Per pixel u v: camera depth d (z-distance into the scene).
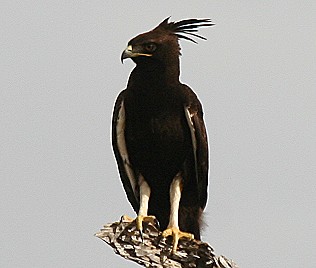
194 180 14.61
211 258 12.67
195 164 14.42
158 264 12.86
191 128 14.20
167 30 14.76
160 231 13.45
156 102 14.16
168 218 14.87
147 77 14.15
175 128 14.25
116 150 14.65
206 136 14.39
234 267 12.77
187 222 14.74
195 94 14.42
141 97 14.17
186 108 14.20
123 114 14.38
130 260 12.84
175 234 12.95
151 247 12.93
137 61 14.12
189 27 14.98
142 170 14.61
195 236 14.80
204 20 14.98
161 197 14.76
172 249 12.84
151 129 14.25
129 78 14.40
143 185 14.62
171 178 14.59
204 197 14.80
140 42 14.07
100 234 12.77
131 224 12.86
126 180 14.80
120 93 14.54
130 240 12.87
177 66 14.25
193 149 14.32
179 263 12.92
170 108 14.20
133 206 15.11
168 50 14.12
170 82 14.15
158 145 14.32
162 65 14.12
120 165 14.77
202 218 14.87
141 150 14.43
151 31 14.47
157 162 14.47
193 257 12.81
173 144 14.32
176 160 14.45
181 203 14.70
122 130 14.45
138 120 14.29
